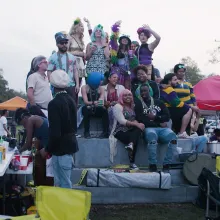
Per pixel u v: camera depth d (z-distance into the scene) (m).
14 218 3.39
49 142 4.72
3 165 4.30
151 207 6.18
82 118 7.65
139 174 6.36
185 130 8.06
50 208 3.33
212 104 12.43
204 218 5.67
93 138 7.13
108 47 8.45
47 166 5.96
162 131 6.93
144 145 7.19
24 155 5.46
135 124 6.90
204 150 7.62
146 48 8.77
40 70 7.23
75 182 6.55
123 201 6.33
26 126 5.77
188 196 6.46
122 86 7.90
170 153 6.82
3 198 4.99
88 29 8.76
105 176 6.31
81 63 8.38
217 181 5.67
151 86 7.85
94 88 7.49
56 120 4.67
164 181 6.36
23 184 5.79
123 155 7.13
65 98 4.81
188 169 6.62
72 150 4.84
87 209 3.43
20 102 22.81
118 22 8.41
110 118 7.48
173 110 8.02
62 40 7.47
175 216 5.75
